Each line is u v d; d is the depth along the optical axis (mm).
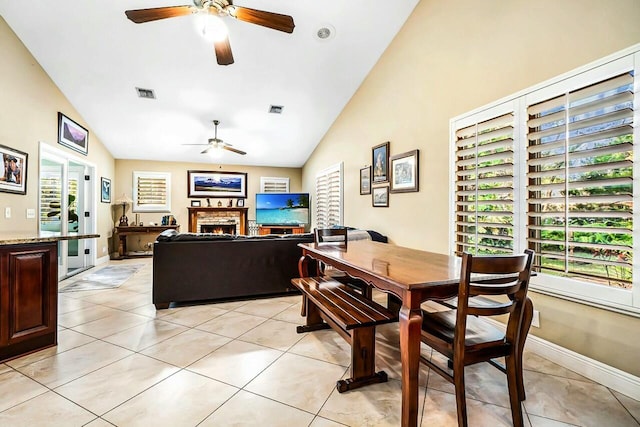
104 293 3785
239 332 2580
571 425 1499
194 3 2457
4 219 3143
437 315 1738
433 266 1750
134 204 6988
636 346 1718
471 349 1403
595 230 1867
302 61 4125
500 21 2510
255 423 1481
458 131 2924
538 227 2180
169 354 2180
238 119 5469
